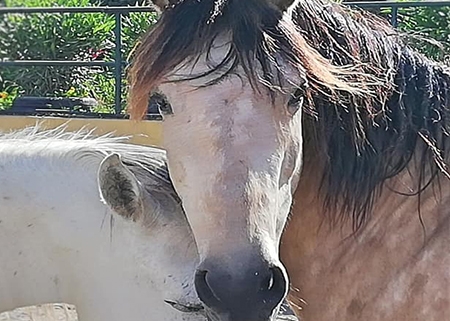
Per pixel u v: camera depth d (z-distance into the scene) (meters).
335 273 1.99
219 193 1.51
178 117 1.59
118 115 5.33
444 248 1.88
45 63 5.64
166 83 1.60
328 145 1.91
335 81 1.67
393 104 1.91
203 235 1.52
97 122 5.24
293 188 1.75
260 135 1.55
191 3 1.60
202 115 1.56
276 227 1.62
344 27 1.89
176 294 1.88
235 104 1.55
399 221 1.92
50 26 7.59
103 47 7.50
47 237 2.00
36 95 7.21
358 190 1.92
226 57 1.56
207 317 1.73
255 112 1.55
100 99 6.71
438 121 1.90
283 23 1.62
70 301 2.06
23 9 5.62
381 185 1.92
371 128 1.90
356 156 1.90
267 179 1.53
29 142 2.13
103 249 1.96
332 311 2.02
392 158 1.90
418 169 1.90
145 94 1.63
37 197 2.01
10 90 7.28
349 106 1.88
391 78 1.89
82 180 2.02
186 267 1.88
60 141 2.15
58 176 2.04
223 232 1.49
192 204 1.55
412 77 1.93
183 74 1.58
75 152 2.06
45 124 5.31
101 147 2.08
